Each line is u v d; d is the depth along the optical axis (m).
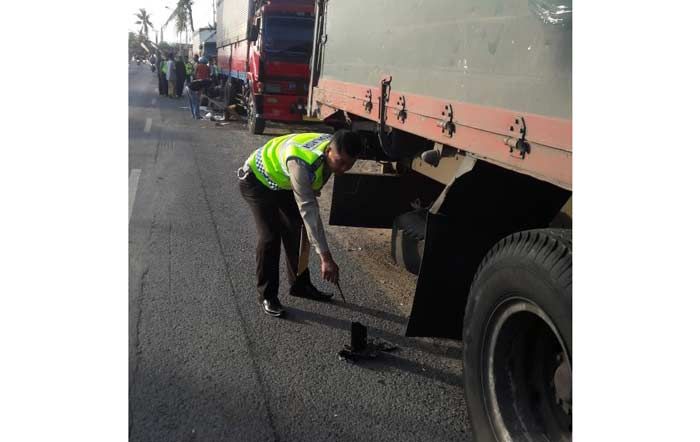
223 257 5.57
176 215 6.93
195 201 7.61
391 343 4.02
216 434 2.99
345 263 5.59
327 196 8.40
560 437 2.53
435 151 3.51
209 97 19.34
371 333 4.16
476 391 2.77
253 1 14.13
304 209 3.71
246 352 3.82
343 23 5.30
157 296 4.63
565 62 2.16
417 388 3.49
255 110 13.38
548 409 2.60
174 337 3.98
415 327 3.40
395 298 4.79
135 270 5.17
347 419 3.16
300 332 4.13
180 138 13.17
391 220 5.82
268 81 13.01
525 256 2.37
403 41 3.83
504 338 2.62
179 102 22.11
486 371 2.71
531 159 2.38
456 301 3.36
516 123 2.48
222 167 9.96
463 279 3.31
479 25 2.82
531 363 2.65
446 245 3.25
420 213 5.19
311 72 6.51
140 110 18.84
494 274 2.57
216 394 3.34
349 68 5.09
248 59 14.41
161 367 3.60
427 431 3.09
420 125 3.54
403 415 3.22
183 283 4.91
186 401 3.26
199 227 6.49
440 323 3.41
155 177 8.93
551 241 2.31
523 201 3.12
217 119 17.08
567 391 2.27
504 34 2.59
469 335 2.81
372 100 4.43
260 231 4.27
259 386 3.44
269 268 4.28
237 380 3.49
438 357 3.87
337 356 3.81
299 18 12.68
